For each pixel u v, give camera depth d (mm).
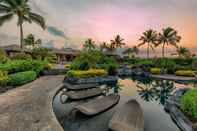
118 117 5992
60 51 46281
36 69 16594
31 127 4828
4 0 22734
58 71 20094
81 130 5578
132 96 11531
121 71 24891
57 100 9117
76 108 7035
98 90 11539
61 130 4695
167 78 21906
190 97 6074
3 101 7492
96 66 19906
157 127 5914
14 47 36062
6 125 4938
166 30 41312
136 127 5281
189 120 5602
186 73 25641
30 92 9453
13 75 11344
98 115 6980
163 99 10758
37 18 25656
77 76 15227
